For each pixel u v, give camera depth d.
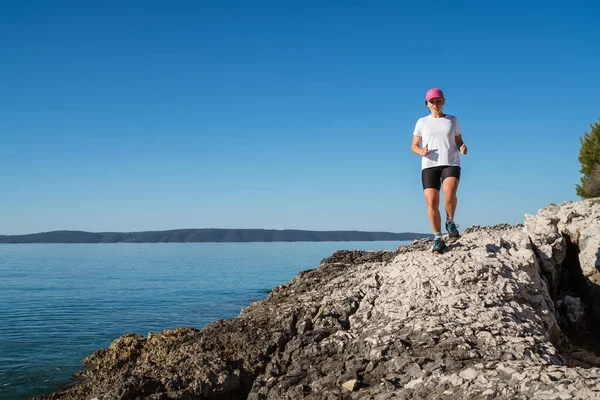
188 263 111.12
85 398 8.73
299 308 9.91
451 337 6.63
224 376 8.05
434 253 9.16
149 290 47.53
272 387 6.76
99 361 13.41
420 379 5.88
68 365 16.66
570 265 11.11
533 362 5.82
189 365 8.48
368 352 6.86
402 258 9.64
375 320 8.01
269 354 8.77
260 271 80.06
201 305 34.97
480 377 5.51
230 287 50.38
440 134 8.69
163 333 13.30
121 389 7.71
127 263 114.25
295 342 7.88
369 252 16.25
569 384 4.97
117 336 22.89
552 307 8.36
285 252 195.38
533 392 5.00
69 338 22.28
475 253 8.99
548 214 11.84
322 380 6.52
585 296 10.65
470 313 7.34
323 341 7.60
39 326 25.84
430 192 8.81
